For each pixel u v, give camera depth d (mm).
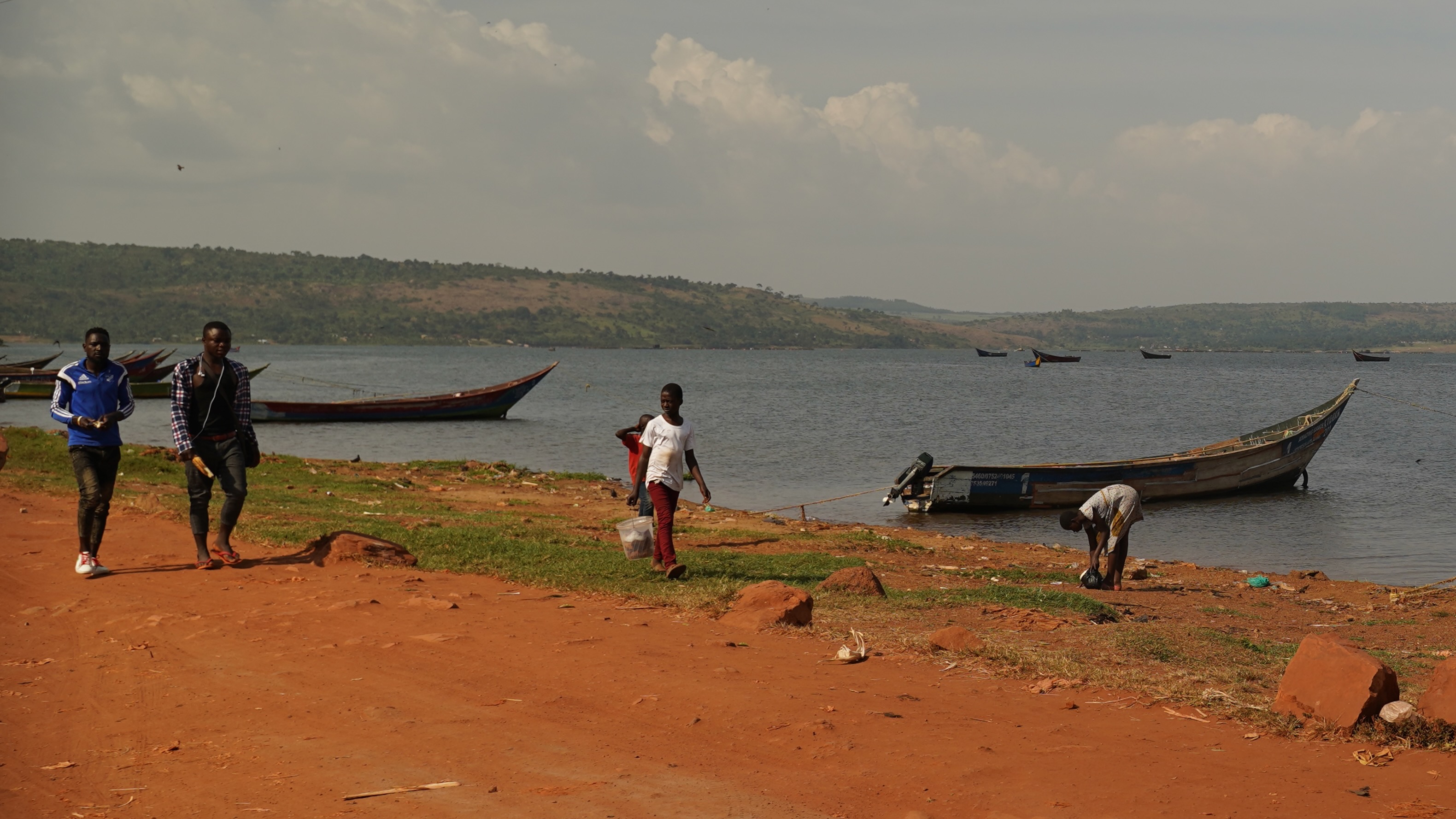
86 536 9055
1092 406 63406
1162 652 7531
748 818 4125
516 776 4574
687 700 5770
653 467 9938
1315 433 27938
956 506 23375
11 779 4449
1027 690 6309
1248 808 4270
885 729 5324
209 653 6645
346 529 11672
